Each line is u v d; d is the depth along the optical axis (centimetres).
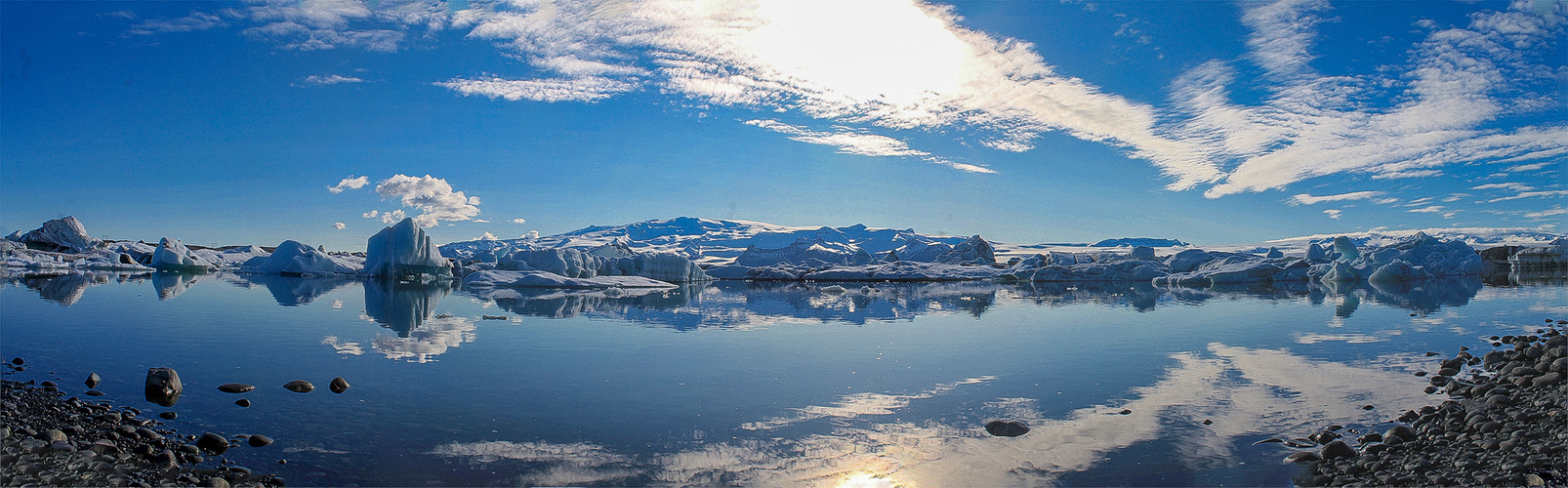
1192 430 782
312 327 1655
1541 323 1780
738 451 713
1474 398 858
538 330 1673
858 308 2489
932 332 1698
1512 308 2252
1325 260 5597
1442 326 1744
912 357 1284
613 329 1709
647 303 2741
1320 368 1151
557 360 1223
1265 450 708
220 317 1845
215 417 811
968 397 948
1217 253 5578
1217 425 804
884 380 1066
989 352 1346
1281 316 2077
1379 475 612
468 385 1005
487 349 1343
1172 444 733
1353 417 823
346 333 1554
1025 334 1650
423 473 640
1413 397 919
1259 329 1733
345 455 686
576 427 789
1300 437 746
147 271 4922
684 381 1047
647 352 1323
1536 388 823
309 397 912
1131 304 2733
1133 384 1038
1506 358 1086
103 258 5678
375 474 636
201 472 624
